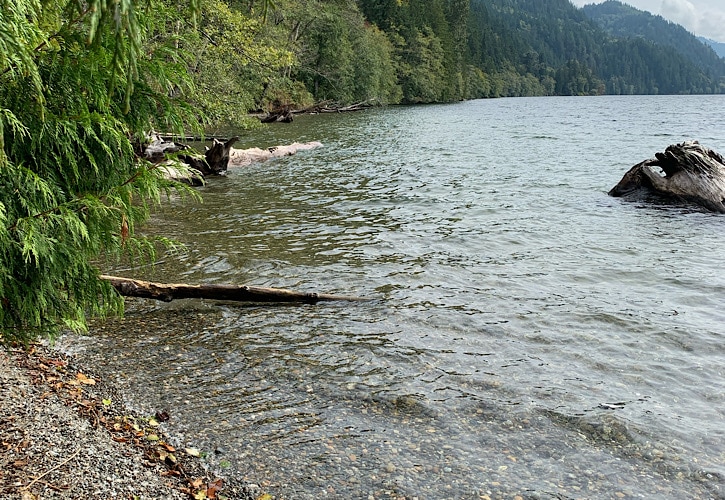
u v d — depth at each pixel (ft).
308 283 24.99
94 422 13.88
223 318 21.13
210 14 67.51
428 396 16.15
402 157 70.13
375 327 20.74
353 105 197.67
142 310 21.57
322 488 12.29
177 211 38.29
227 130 100.89
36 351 17.31
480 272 27.35
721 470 13.14
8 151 10.73
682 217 38.99
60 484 11.00
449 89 320.91
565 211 41.06
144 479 11.93
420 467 13.07
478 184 51.93
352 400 15.88
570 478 12.82
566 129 119.75
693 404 15.98
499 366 18.02
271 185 49.14
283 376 17.07
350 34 206.08
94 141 11.91
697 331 20.79
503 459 13.46
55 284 12.17
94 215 11.30
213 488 12.12
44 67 10.85
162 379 16.63
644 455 13.69
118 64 6.37
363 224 36.27
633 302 23.67
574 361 18.45
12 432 12.44
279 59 77.30
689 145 44.11
